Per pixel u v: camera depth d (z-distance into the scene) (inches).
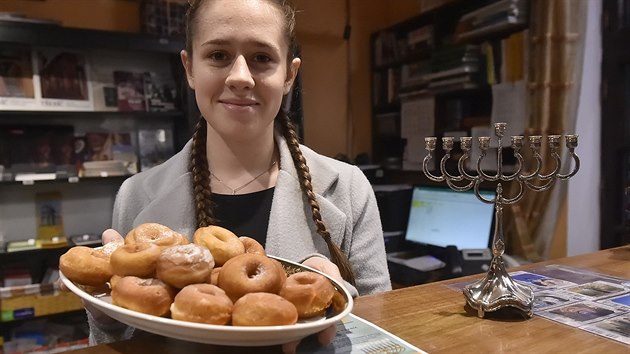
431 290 31.6
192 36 32.5
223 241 23.9
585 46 79.5
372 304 28.9
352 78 128.0
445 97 105.6
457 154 98.7
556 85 77.4
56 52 91.4
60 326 90.8
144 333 25.0
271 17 30.8
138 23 101.0
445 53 98.7
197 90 32.1
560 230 80.4
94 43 85.0
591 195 83.2
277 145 38.7
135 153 100.7
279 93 32.3
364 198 40.3
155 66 103.0
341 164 41.7
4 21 77.9
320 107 124.3
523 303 25.9
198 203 35.4
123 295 20.1
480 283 28.3
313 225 37.0
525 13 84.4
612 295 30.1
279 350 22.0
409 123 113.6
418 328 25.0
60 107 90.4
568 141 28.4
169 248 21.4
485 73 92.8
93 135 97.1
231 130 31.9
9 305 84.4
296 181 37.3
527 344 22.8
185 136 99.3
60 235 96.0
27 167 90.1
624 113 80.4
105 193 100.3
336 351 22.0
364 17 128.5
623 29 78.5
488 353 21.8
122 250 21.9
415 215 99.2
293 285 21.1
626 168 81.2
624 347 22.4
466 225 88.5
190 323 18.1
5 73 86.3
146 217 36.3
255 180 37.4
